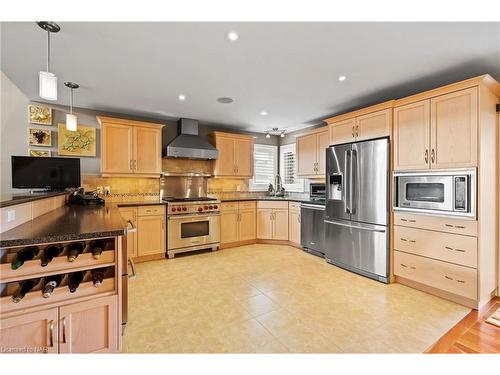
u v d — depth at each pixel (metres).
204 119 4.48
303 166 4.65
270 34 1.90
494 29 1.81
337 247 3.48
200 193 4.82
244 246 4.62
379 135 3.02
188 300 2.47
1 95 3.23
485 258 2.32
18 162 2.59
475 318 2.13
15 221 1.53
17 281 1.29
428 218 2.57
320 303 2.41
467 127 2.29
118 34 1.90
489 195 2.36
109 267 1.52
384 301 2.45
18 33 1.88
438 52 2.15
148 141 3.98
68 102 3.52
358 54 2.20
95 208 2.59
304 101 3.47
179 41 2.00
